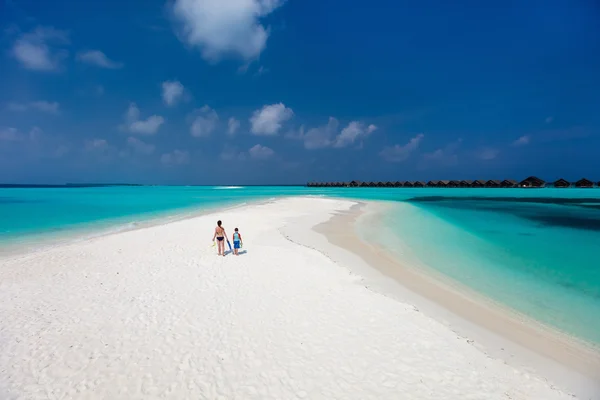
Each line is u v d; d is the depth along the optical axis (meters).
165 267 11.96
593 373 6.14
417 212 32.22
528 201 49.84
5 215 28.91
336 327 7.45
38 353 6.33
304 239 17.42
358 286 10.15
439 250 15.54
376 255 14.30
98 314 8.00
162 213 31.16
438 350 6.66
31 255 13.65
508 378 5.89
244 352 6.43
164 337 6.94
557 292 10.20
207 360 6.16
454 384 5.64
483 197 59.78
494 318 8.34
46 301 8.77
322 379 5.68
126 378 5.65
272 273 11.25
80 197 59.19
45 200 49.59
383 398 5.25
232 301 8.80
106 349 6.49
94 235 18.98
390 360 6.26
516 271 12.27
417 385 5.58
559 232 20.91
